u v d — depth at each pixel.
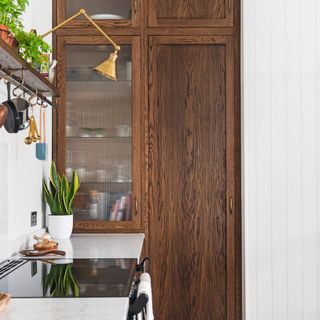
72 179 3.50
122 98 3.52
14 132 2.04
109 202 3.49
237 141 3.49
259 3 3.47
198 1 3.50
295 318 3.42
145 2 3.50
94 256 2.45
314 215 3.44
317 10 3.47
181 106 3.50
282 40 3.47
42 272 2.01
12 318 1.36
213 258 3.47
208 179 3.49
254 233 3.43
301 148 3.45
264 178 3.44
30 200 2.89
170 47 3.50
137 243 2.95
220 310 3.46
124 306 1.48
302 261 3.43
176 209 3.48
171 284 3.47
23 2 2.07
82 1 3.52
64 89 3.51
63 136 3.50
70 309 1.45
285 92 3.46
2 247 2.29
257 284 3.42
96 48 3.52
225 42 3.49
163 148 3.49
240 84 3.48
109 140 3.52
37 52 2.20
